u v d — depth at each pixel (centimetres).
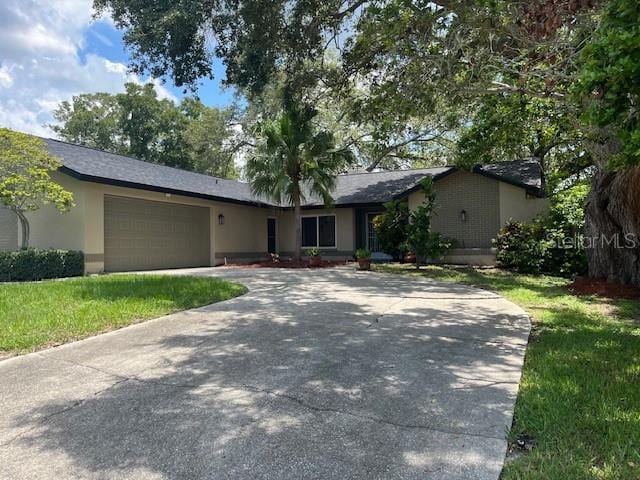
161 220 1488
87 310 638
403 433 287
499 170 1631
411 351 478
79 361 438
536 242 1261
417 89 779
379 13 689
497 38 697
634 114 304
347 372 406
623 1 291
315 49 848
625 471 232
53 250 1140
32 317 595
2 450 266
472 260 1516
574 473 232
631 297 846
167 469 245
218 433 287
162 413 317
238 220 1816
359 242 1811
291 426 297
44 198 1102
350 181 2025
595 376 388
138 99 3703
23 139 1102
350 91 927
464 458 255
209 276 1114
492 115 1480
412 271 1345
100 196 1256
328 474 239
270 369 413
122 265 1345
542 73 628
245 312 672
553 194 1420
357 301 787
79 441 277
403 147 2686
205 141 2973
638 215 863
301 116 1198
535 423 294
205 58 785
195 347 484
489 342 521
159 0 706
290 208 1892
